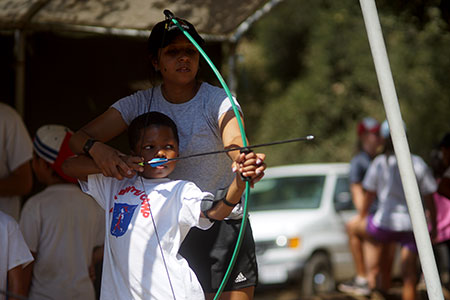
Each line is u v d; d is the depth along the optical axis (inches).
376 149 507.2
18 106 372.8
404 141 211.3
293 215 569.9
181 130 221.9
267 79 1135.6
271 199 603.8
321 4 1083.3
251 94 1125.1
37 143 276.2
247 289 227.1
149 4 341.4
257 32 1134.4
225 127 208.5
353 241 505.7
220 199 191.3
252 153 179.5
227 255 225.8
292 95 1078.4
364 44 1032.8
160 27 217.5
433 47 907.4
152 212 201.3
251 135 1111.0
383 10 462.0
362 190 510.3
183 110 222.2
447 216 428.5
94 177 216.2
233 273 225.1
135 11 347.6
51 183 275.7
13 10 344.5
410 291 425.7
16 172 293.1
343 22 1048.8
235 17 351.9
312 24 1085.8
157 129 209.0
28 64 375.9
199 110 220.2
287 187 610.2
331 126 1065.5
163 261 199.2
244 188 186.2
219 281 225.8
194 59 217.6
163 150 209.3
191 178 221.8
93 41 381.7
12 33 371.9
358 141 519.5
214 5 339.0
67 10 347.6
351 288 507.2
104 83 383.2
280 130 1080.8
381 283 475.8
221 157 221.8
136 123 212.4
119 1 339.6
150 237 200.7
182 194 199.6
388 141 450.0
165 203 201.0
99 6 344.5
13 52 372.2
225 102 213.6
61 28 366.9
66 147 273.3
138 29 363.6
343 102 1044.5
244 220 182.9
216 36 374.9
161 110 225.8
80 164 215.5
